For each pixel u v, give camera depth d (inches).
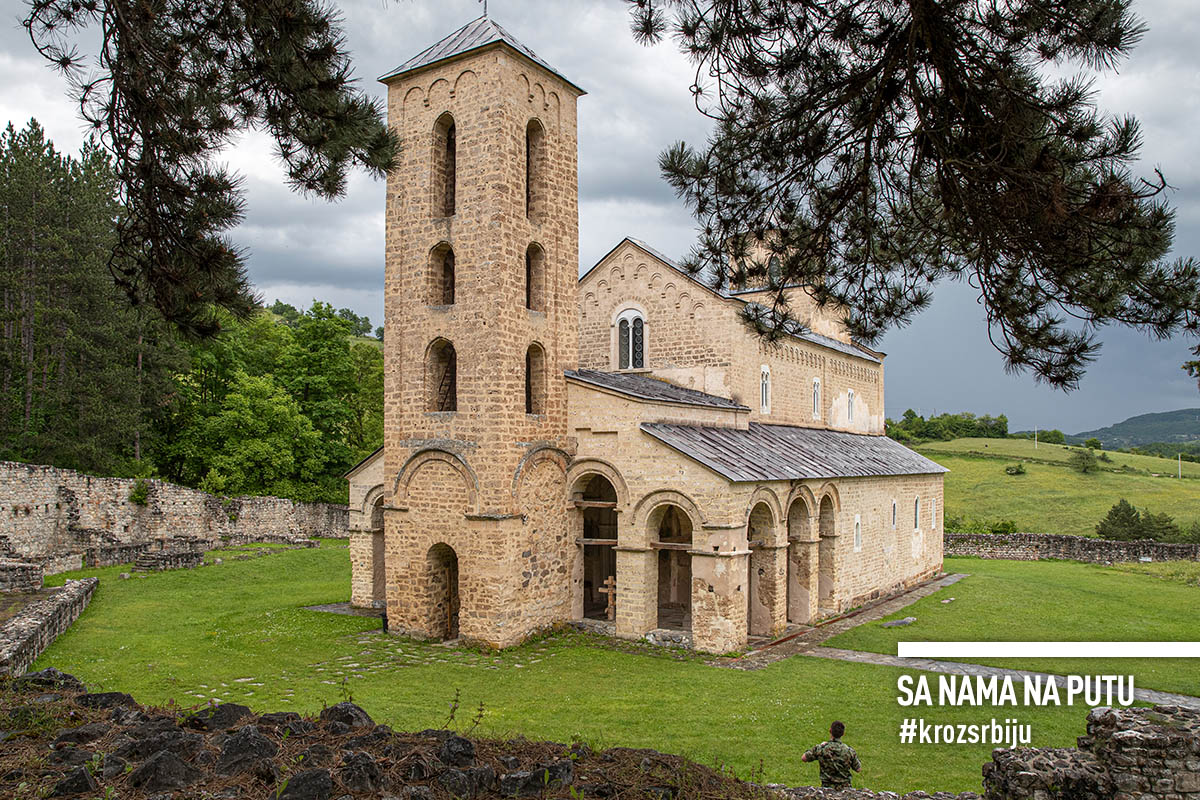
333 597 1489.9
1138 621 1389.0
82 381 2044.8
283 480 2491.4
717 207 610.5
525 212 1176.2
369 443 2994.6
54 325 2022.6
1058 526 3164.4
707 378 1473.9
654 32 506.9
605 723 791.7
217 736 391.9
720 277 630.5
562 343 1237.7
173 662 995.9
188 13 482.0
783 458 1334.9
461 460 1131.3
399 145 537.0
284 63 470.9
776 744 740.7
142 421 2298.2
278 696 856.3
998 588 1720.0
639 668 1017.5
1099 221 438.6
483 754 401.7
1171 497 3553.2
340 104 484.1
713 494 1104.2
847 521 1467.8
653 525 1177.4
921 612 1449.3
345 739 400.2
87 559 1657.2
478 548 1108.5
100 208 2134.6
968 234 529.3
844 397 1946.4
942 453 4542.3
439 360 1214.3
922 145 512.7
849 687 951.6
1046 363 520.1
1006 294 530.3
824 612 1406.3
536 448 1162.0
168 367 2356.1
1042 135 450.9
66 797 322.3
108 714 426.6
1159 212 438.9
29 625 962.1
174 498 1985.7
